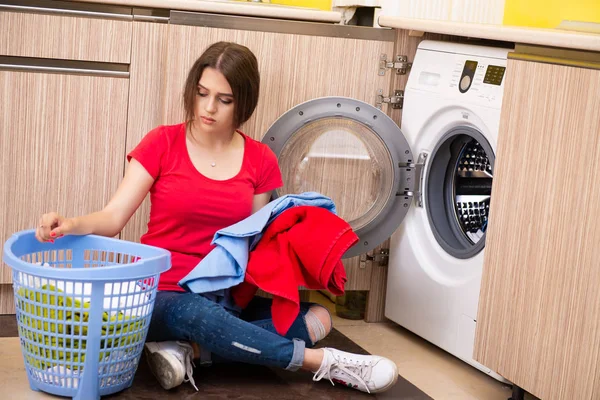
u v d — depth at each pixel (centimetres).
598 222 174
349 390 212
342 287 216
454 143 254
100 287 180
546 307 190
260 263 209
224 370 218
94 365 186
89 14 243
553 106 188
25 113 243
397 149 256
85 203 251
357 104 250
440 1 278
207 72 208
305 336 216
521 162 200
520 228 200
